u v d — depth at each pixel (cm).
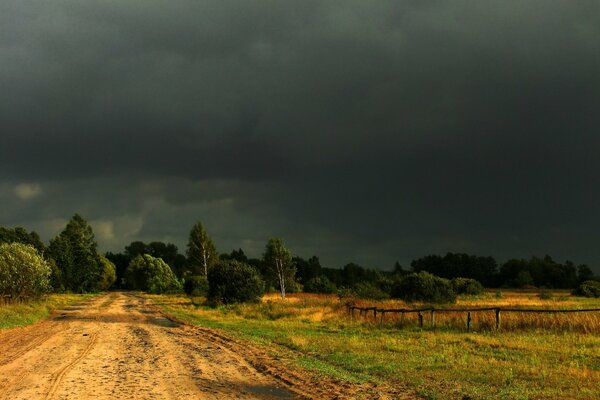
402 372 1402
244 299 5228
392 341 2095
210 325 3198
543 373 1310
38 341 2236
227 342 2233
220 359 1708
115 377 1330
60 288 9712
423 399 1102
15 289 4431
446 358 1616
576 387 1159
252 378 1356
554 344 1870
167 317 4066
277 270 8850
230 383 1281
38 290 4816
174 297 8819
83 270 10825
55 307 5338
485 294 7062
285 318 3600
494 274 16250
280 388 1227
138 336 2509
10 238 10419
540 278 14888
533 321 2333
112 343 2175
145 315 4325
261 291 5347
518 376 1299
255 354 1834
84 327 3059
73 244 10788
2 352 1848
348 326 2914
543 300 5375
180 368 1505
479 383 1232
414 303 4472
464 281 7094
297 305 4644
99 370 1441
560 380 1236
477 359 1585
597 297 6556
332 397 1130
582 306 3650
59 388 1170
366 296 5116
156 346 2077
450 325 2559
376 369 1463
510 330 2288
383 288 5697
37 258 4819
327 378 1347
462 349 1828
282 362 1628
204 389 1195
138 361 1639
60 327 3056
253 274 5362
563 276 14575
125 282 19375
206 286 8044
